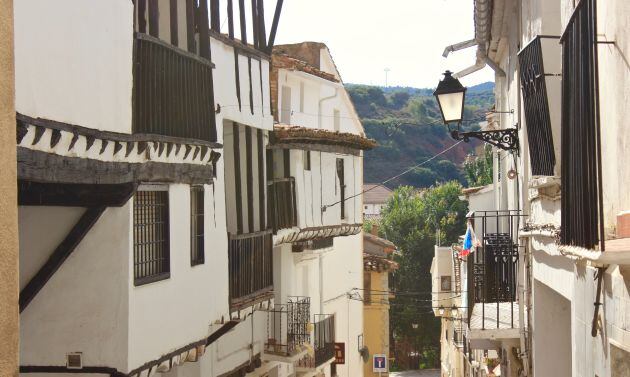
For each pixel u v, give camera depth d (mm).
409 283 69375
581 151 8656
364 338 41094
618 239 7750
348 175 29734
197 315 15031
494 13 19734
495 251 18125
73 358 12039
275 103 27312
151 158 12898
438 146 106312
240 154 19141
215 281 16344
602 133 8594
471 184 58281
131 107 12344
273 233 23109
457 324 36500
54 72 10109
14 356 6605
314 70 30141
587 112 8203
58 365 12047
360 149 30188
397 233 70875
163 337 13391
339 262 34188
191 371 19188
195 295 14922
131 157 12297
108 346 12016
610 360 8281
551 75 12789
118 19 11930
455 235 70750
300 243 26359
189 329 14578
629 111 7547
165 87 13469
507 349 19672
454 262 35406
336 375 33406
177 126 13906
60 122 10195
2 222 6469
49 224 12000
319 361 29422
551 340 14461
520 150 17000
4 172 6504
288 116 28625
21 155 9438
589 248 8016
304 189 25219
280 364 26422
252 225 19312
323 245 28797
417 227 70500
